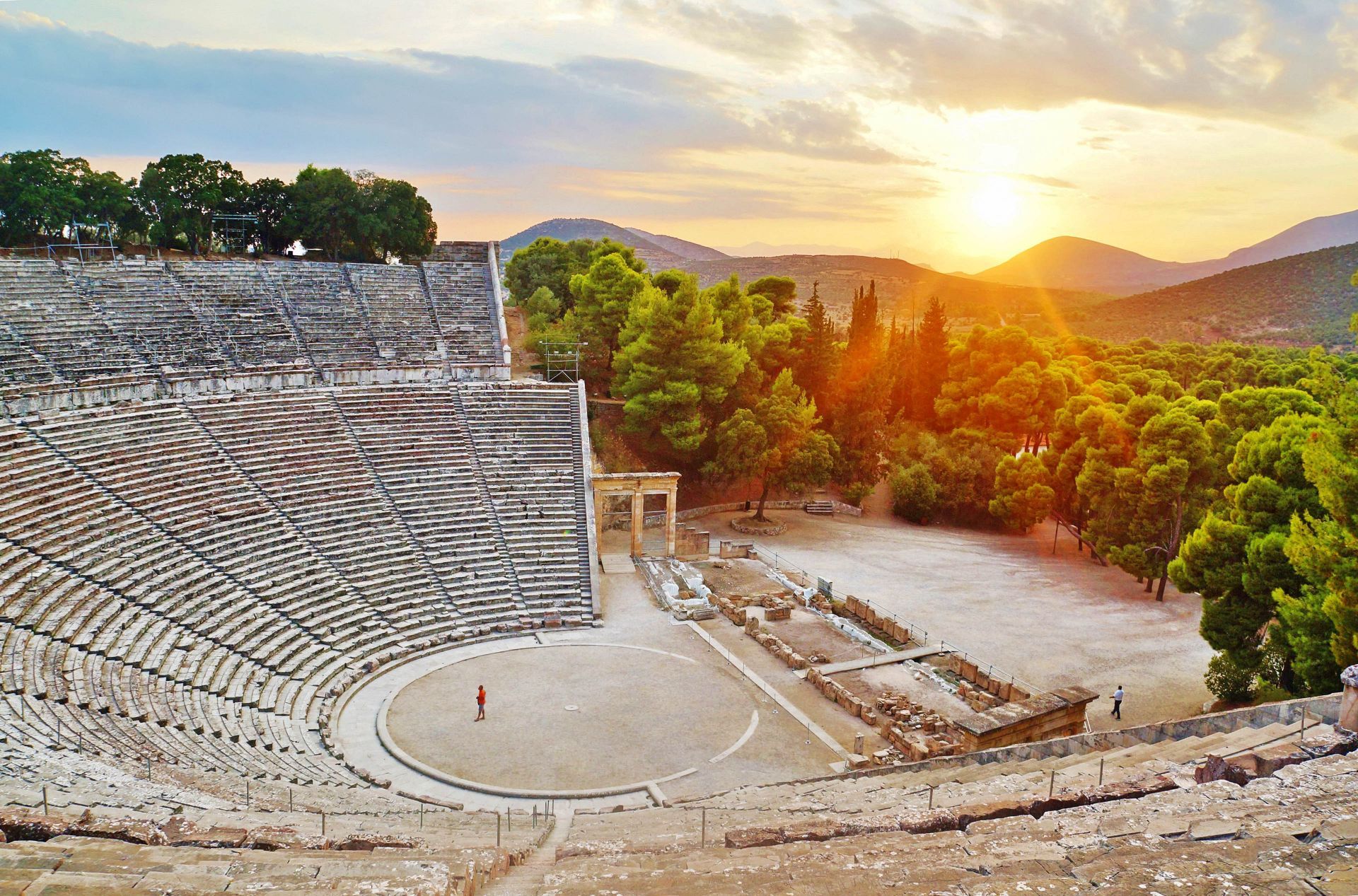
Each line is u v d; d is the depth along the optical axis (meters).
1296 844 9.67
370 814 21.58
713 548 63.41
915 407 94.56
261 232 73.62
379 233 72.38
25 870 10.50
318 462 47.94
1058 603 54.56
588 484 52.06
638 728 34.56
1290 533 35.72
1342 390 29.12
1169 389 88.12
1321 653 30.06
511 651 41.72
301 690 35.19
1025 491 70.19
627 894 10.43
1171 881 8.75
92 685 27.72
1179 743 17.44
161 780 21.03
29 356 45.16
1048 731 32.84
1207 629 39.28
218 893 9.71
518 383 58.03
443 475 50.66
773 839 13.81
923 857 10.77
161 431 44.16
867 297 86.25
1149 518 57.62
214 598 36.78
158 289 55.34
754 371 74.75
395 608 42.34
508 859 14.91
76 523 35.91
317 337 58.19
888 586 56.25
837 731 35.25
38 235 62.38
